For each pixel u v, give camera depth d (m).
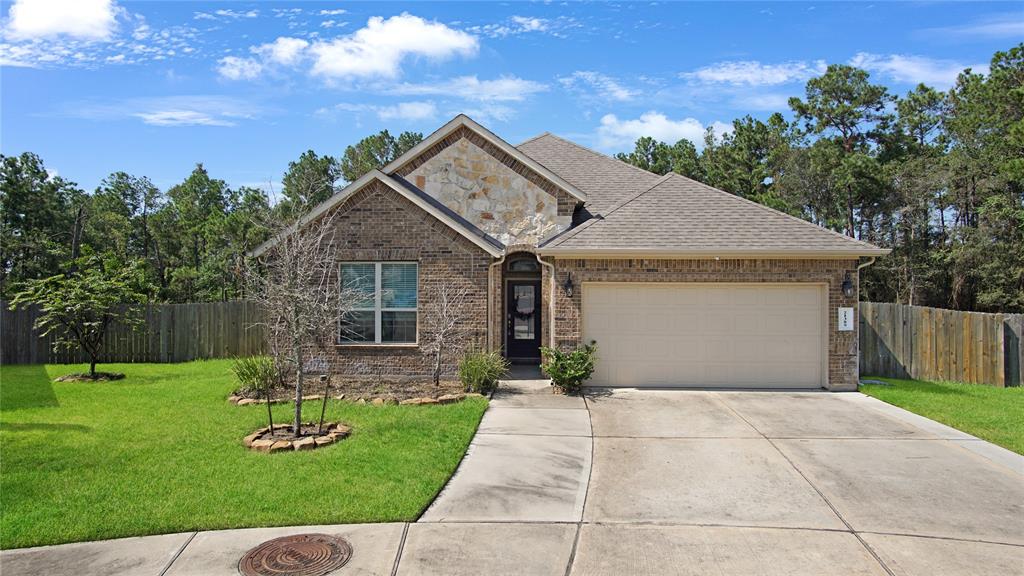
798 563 6.01
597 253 14.18
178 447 9.27
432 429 10.23
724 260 14.30
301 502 7.26
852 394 13.80
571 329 14.43
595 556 6.14
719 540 6.50
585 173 19.30
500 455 9.23
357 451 9.03
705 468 8.73
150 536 6.52
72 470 8.27
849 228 36.41
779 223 15.02
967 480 8.28
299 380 9.70
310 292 10.55
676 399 13.16
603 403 12.73
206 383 14.80
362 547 6.27
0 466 8.41
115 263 18.23
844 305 14.23
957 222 36.28
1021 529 6.78
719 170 39.44
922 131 42.66
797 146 40.41
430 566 5.92
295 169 37.47
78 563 5.95
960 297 34.31
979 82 37.22
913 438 10.22
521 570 5.86
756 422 11.22
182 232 48.81
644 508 7.34
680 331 14.57
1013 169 27.47
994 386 15.23
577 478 8.33
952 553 6.22
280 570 5.81
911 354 16.33
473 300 14.95
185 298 41.94
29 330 19.02
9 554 6.12
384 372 15.08
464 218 16.50
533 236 16.39
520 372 16.48
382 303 15.18
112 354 19.31
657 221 15.18
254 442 9.27
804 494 7.77
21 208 37.84
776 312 14.48
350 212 15.12
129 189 52.84
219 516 6.88
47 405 12.20
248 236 36.16
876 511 7.25
